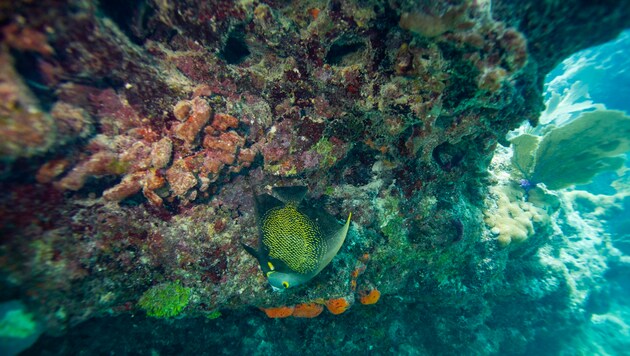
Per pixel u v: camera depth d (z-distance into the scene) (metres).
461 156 1.11
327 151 0.98
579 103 2.75
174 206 0.90
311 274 0.79
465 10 0.61
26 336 0.70
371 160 1.07
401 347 1.61
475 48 0.67
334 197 1.07
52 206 0.73
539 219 1.77
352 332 1.43
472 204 1.49
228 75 0.90
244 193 0.99
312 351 1.38
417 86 0.77
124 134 0.82
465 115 0.86
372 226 1.10
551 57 0.81
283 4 0.78
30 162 0.66
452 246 1.27
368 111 0.88
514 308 2.05
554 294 2.08
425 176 1.07
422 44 0.71
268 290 0.96
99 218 0.81
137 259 0.86
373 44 0.79
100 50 0.70
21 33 0.58
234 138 0.88
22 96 0.58
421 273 1.36
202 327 1.18
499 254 1.58
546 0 0.68
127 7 0.77
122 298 0.85
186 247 0.90
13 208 0.68
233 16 0.79
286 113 0.95
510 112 0.90
